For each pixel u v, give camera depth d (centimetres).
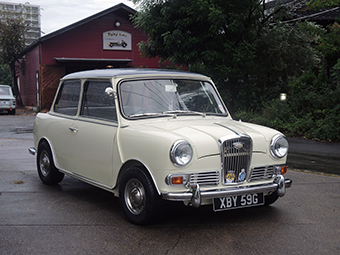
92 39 2441
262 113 1435
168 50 1442
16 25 2778
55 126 566
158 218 414
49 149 588
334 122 1144
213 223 438
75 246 371
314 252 360
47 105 2369
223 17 1278
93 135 480
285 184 449
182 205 505
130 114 453
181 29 1405
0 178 659
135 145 415
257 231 413
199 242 382
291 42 1600
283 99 1327
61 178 605
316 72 1573
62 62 2367
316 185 621
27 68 2797
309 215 470
